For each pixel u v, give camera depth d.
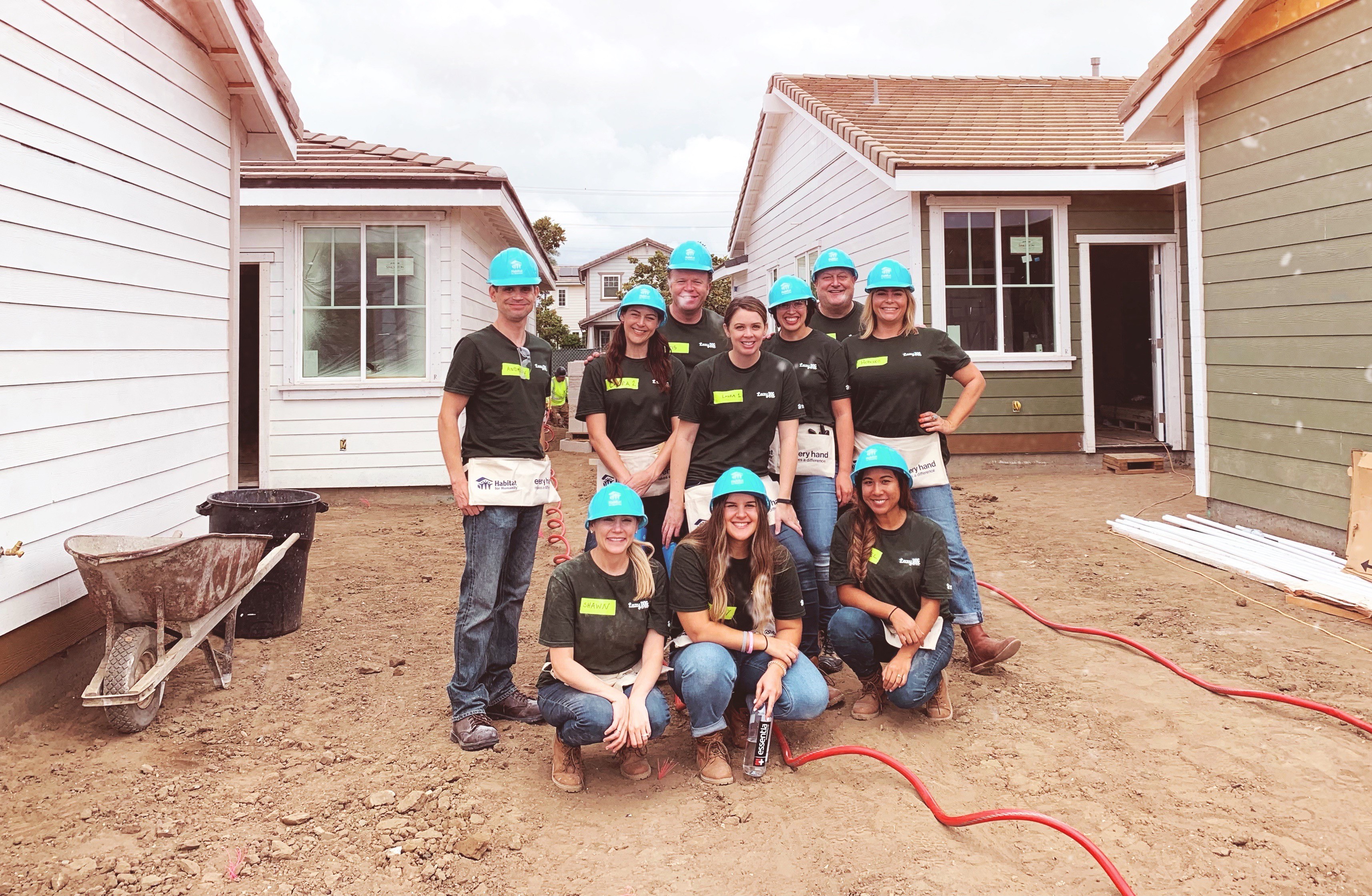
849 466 4.39
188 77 5.34
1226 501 7.36
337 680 4.56
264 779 3.42
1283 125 6.53
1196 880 2.69
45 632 4.00
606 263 48.81
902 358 4.38
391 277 10.05
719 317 4.87
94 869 2.77
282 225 9.86
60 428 4.07
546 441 16.12
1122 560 6.70
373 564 7.14
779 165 15.51
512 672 4.74
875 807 3.16
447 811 3.17
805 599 4.21
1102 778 3.35
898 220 10.93
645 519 3.50
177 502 5.24
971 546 7.30
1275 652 4.66
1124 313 15.28
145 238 4.83
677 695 3.62
